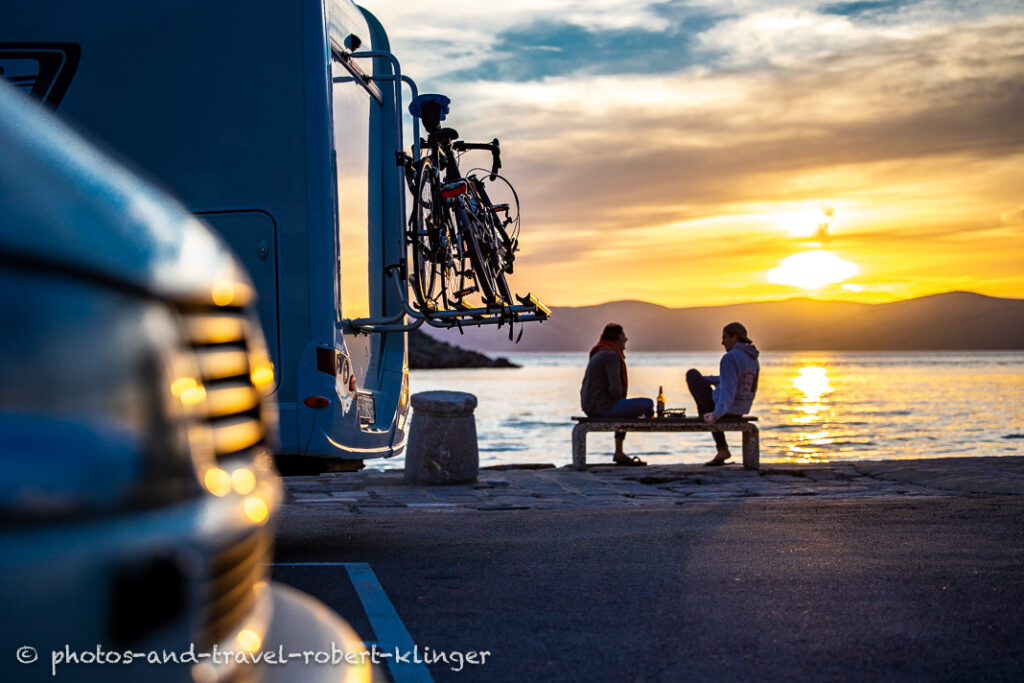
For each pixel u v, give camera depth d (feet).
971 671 13.67
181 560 5.35
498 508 30.09
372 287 25.94
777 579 18.98
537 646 14.80
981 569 19.83
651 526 25.39
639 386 279.28
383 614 16.60
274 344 21.63
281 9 21.67
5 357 4.63
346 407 22.53
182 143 21.74
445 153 28.30
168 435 5.43
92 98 21.79
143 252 5.57
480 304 28.27
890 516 26.58
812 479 38.09
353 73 24.93
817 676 13.43
